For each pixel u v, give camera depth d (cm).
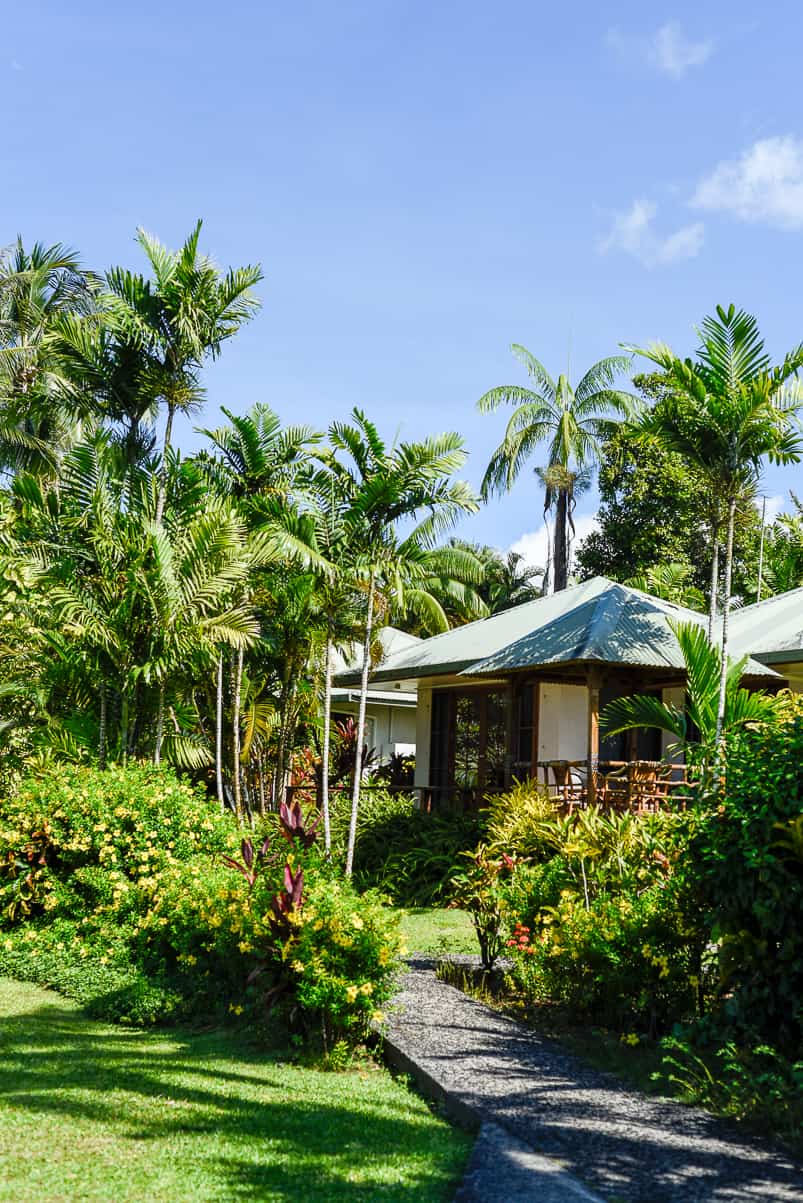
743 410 1338
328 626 1641
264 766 2155
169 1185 491
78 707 1619
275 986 789
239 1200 473
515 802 1499
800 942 649
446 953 1166
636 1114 587
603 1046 743
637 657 1527
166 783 1263
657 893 826
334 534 1560
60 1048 774
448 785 2152
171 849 1170
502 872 1141
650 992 762
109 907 1088
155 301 1714
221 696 1903
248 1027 827
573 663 1535
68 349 1725
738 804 695
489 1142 540
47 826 1168
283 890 825
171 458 1716
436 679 2162
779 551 3228
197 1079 689
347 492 1556
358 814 1916
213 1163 524
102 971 998
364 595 1609
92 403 1780
